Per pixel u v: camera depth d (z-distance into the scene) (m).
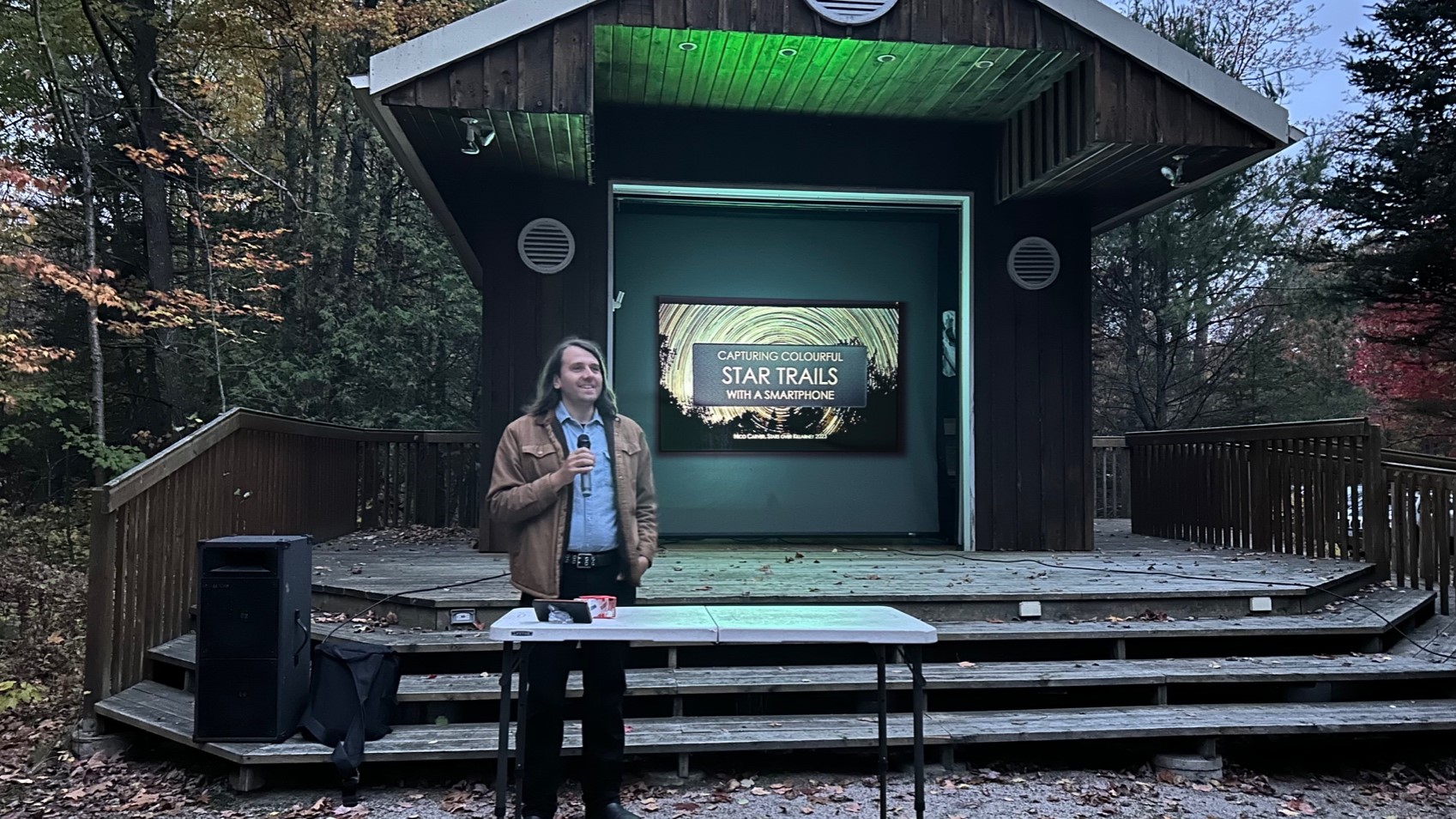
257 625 3.80
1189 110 5.47
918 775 3.01
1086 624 4.72
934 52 5.40
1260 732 4.05
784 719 4.11
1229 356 13.64
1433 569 5.66
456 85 4.99
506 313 6.38
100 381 10.05
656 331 7.13
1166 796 3.81
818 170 6.65
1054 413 6.84
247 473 5.95
